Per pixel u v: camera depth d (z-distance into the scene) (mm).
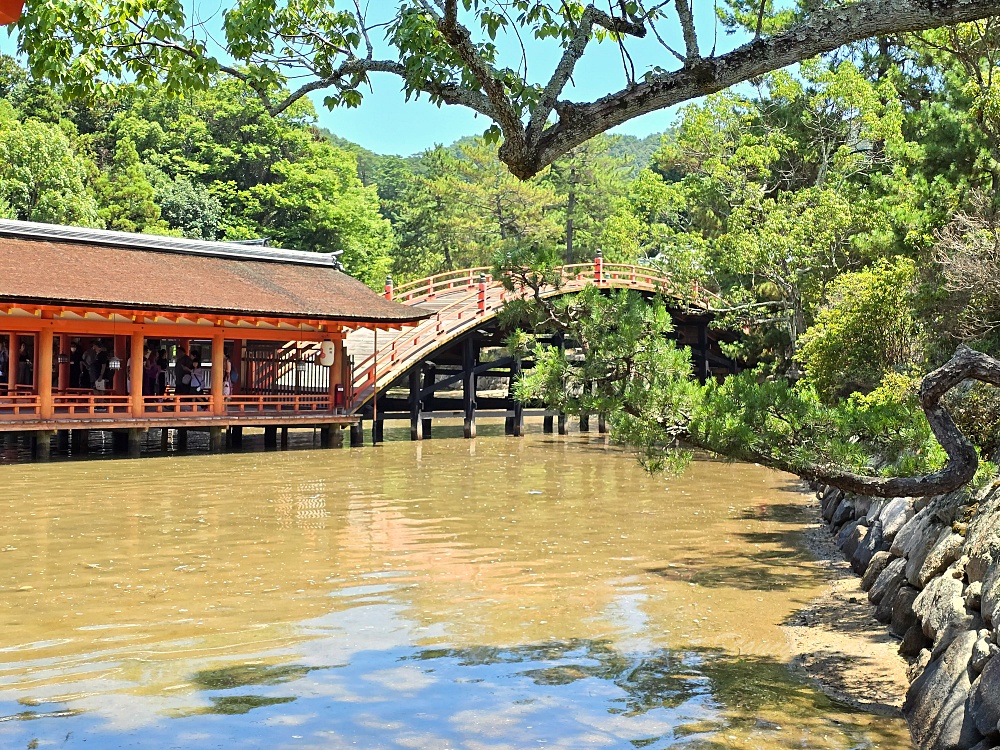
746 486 20203
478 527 14828
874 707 7070
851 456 6535
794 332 28688
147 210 51031
